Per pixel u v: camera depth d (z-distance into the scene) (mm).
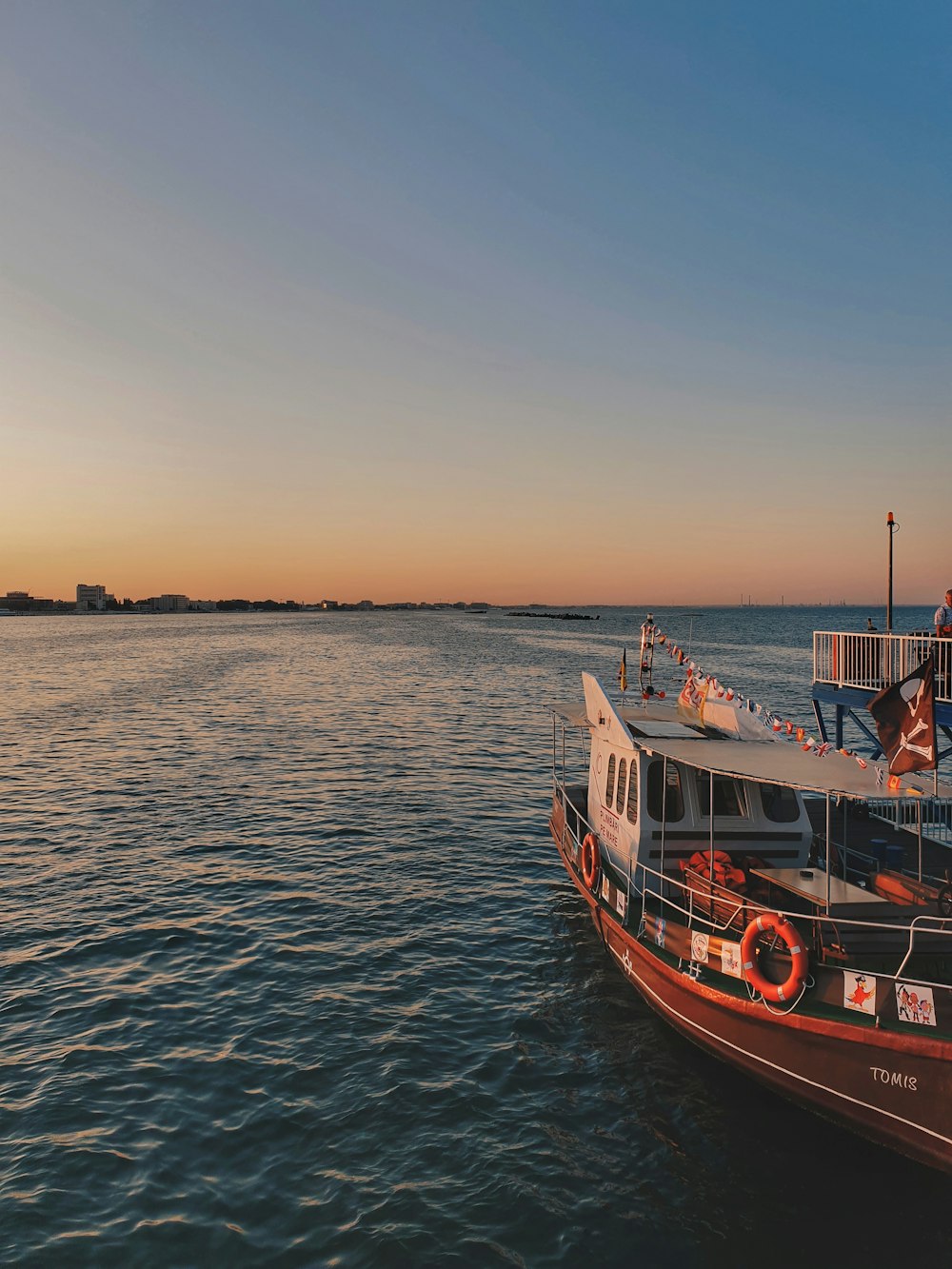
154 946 15195
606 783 15086
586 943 15523
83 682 67312
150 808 25281
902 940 9227
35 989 13516
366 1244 8156
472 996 13430
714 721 14109
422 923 16406
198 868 19578
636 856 12648
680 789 12758
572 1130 9938
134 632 185375
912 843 14867
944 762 20828
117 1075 11109
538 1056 11602
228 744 36938
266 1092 10758
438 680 69188
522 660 93562
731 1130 9875
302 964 14539
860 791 9727
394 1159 9461
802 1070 9289
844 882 10461
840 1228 8273
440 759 33344
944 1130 8227
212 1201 8781
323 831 22812
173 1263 7926
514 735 39500
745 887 11359
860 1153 9422
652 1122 10047
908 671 16562
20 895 17719
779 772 10672
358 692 59438
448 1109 10383
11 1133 9883
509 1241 8188
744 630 187625
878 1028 8500
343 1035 12188
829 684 19500
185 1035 12164
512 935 15914
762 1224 8344
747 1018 9719
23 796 26844
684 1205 8641
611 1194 8828
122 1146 9656
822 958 9297
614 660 92500
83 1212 8602
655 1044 11867
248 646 123500
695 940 10625
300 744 36656
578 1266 7867
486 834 22688
